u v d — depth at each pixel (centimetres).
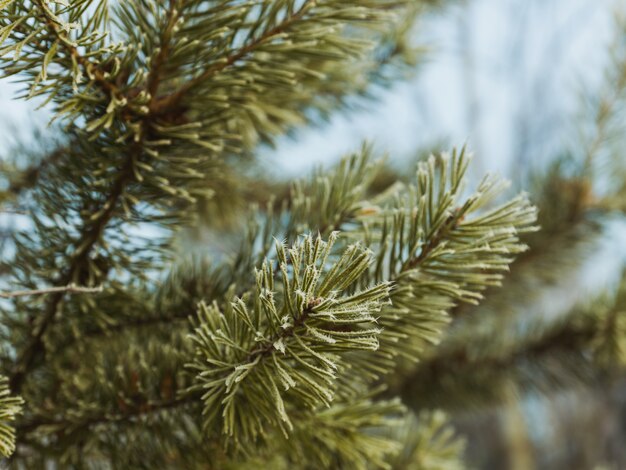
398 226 51
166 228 56
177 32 53
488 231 50
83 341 57
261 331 47
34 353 56
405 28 81
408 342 54
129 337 58
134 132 53
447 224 50
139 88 53
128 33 52
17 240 55
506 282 87
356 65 77
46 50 48
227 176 78
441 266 50
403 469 62
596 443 331
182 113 54
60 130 63
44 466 54
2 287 56
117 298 57
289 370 44
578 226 88
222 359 47
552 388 87
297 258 43
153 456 54
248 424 50
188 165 57
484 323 90
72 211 55
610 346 79
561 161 91
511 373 87
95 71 50
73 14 47
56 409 54
